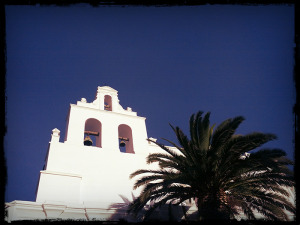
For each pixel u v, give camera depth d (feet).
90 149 56.49
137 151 61.26
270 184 40.19
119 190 51.19
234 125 37.88
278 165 38.27
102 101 72.74
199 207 38.96
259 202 39.96
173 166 41.86
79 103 68.23
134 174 44.37
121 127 69.92
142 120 71.67
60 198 44.83
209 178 39.11
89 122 67.00
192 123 44.62
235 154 39.86
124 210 44.32
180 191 39.63
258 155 36.37
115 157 57.21
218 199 37.58
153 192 38.65
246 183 39.75
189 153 42.01
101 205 45.37
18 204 39.04
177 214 46.32
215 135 38.99
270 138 36.83
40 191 44.29
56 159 51.31
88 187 49.39
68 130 59.16
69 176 48.83
